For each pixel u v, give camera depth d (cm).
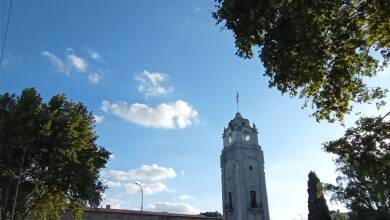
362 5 1459
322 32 1448
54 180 4028
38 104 3947
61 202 4334
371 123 1825
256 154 7888
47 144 3841
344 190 5766
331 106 1694
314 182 7188
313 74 1468
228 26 1492
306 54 1415
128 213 7694
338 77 1612
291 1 1377
